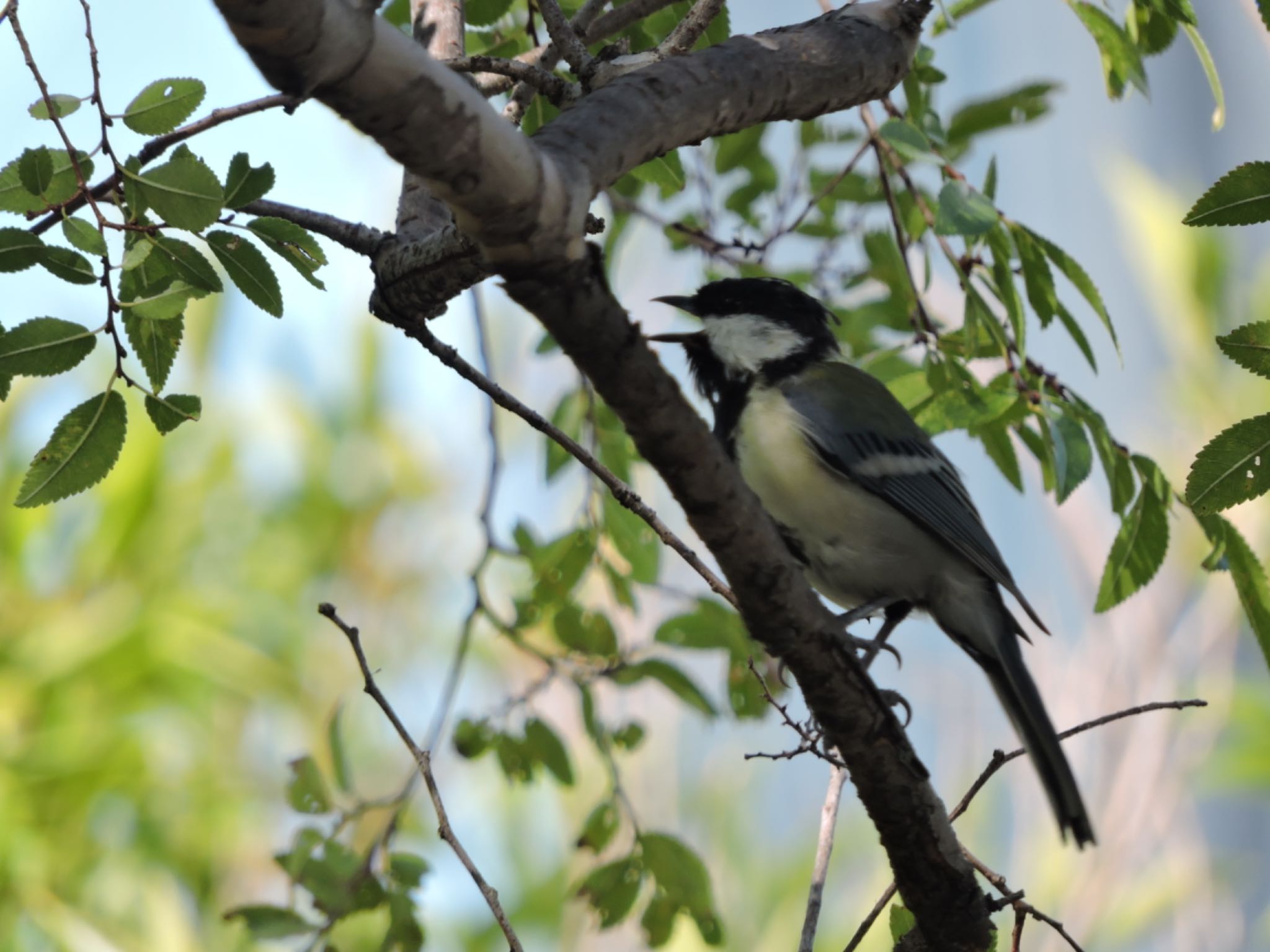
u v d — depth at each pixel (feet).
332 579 41.52
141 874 33.14
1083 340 24.14
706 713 26.84
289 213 19.35
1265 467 15.46
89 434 15.81
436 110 10.90
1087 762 38.34
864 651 27.94
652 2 21.01
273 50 10.32
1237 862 38.37
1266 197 14.87
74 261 14.89
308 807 24.02
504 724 26.23
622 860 24.93
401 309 18.97
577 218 12.03
